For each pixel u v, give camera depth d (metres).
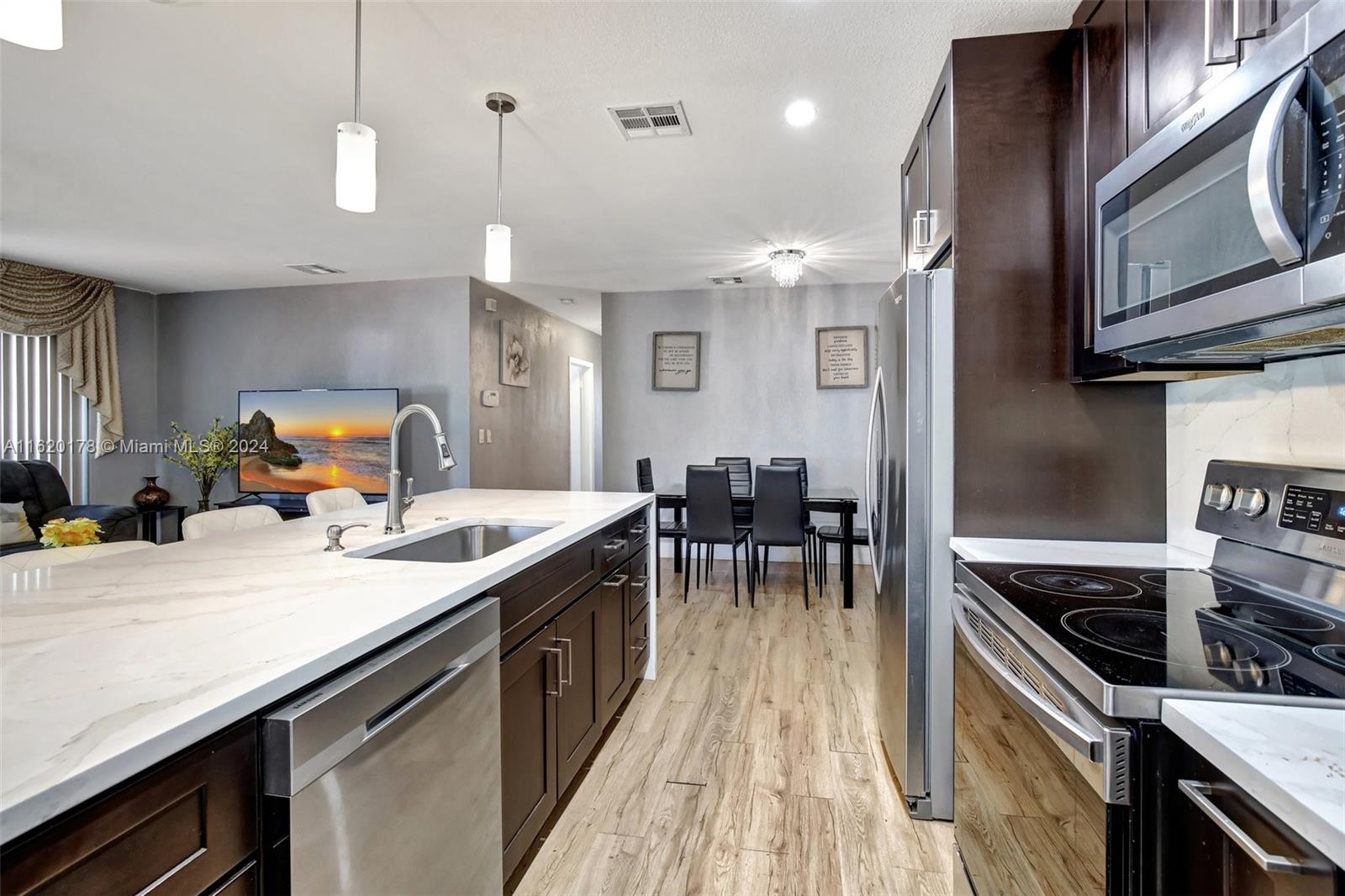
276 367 5.48
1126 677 0.89
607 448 5.82
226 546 1.70
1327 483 1.23
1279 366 1.46
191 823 0.73
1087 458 1.89
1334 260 0.85
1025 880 1.13
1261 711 0.81
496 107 2.35
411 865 1.09
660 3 1.79
